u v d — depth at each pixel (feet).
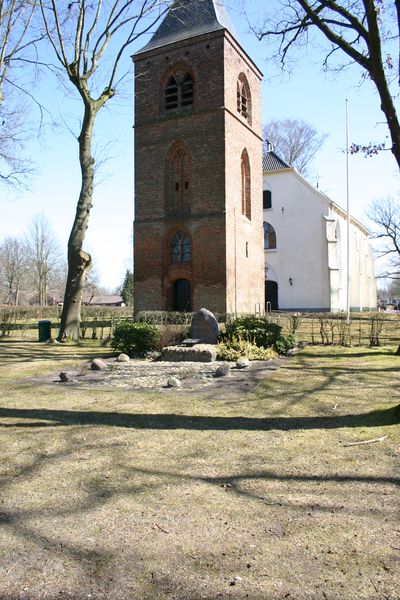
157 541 10.97
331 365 38.45
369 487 13.83
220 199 90.07
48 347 56.39
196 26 96.78
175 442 18.31
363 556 10.27
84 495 13.52
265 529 11.46
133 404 25.08
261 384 30.50
